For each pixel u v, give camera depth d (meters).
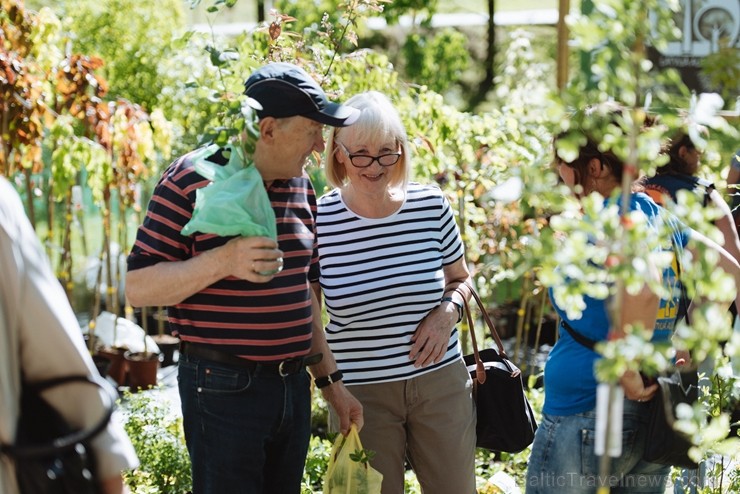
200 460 2.84
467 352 6.01
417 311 3.37
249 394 2.79
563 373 3.00
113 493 2.06
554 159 3.03
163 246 2.74
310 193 3.07
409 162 3.43
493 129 5.37
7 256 1.89
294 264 2.87
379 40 14.09
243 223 2.62
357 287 3.35
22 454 1.89
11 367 1.91
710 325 2.18
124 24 8.45
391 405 3.38
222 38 4.46
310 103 2.75
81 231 7.29
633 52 2.06
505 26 14.75
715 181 4.12
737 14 7.35
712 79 2.95
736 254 3.78
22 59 5.36
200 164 2.70
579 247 2.07
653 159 2.20
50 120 5.47
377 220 3.40
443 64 13.04
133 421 4.68
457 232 3.56
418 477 3.54
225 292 2.75
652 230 2.19
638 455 2.95
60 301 1.97
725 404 3.37
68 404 2.00
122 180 6.29
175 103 7.53
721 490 3.54
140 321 8.28
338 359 3.42
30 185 5.91
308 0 5.97
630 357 2.04
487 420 3.57
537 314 7.20
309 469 4.57
